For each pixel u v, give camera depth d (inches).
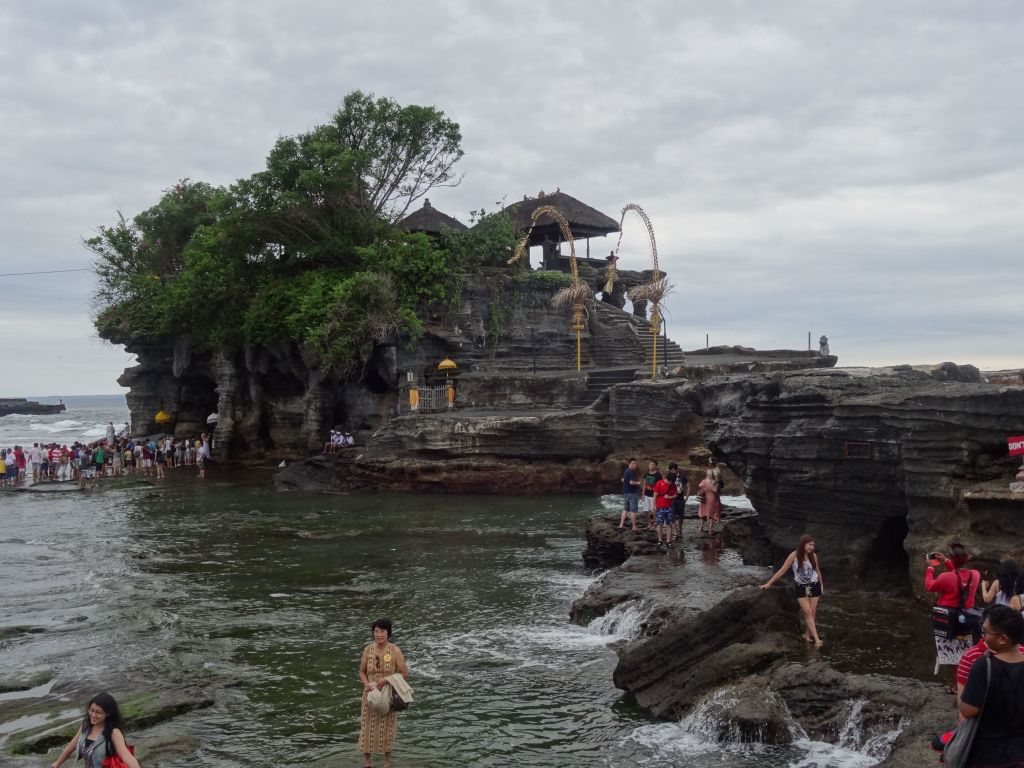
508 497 1445.6
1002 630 253.3
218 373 2079.2
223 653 633.0
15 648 653.3
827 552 725.3
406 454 1560.0
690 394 954.1
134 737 473.4
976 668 253.8
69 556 1026.1
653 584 717.3
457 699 529.0
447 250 1923.0
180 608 770.8
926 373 773.3
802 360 1619.1
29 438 4421.8
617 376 1722.4
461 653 623.2
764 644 514.3
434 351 1882.4
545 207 1915.6
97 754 323.0
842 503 718.5
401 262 1827.0
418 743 462.3
